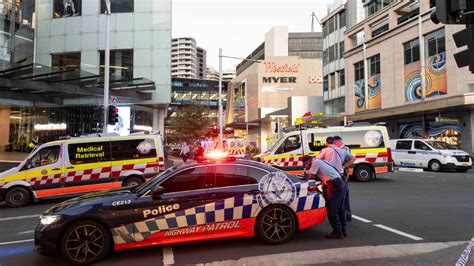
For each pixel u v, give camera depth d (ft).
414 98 91.04
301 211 19.45
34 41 102.58
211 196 18.63
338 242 19.33
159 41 100.83
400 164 67.62
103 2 102.06
